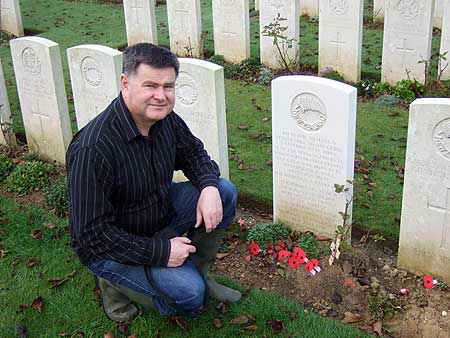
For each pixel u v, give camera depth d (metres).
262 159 3.75
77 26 7.35
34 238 2.92
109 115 1.95
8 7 6.95
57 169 3.66
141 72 1.86
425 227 2.43
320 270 2.55
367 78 5.30
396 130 4.10
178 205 2.29
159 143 2.06
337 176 2.62
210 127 3.09
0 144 3.99
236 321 2.30
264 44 5.41
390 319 2.31
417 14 4.60
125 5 6.17
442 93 4.64
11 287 2.58
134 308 2.38
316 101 2.54
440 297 2.40
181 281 2.01
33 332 2.32
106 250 1.94
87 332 2.30
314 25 6.87
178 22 5.91
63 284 2.58
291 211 2.88
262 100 4.77
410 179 2.40
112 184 1.95
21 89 3.73
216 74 2.93
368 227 2.96
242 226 2.94
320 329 2.26
